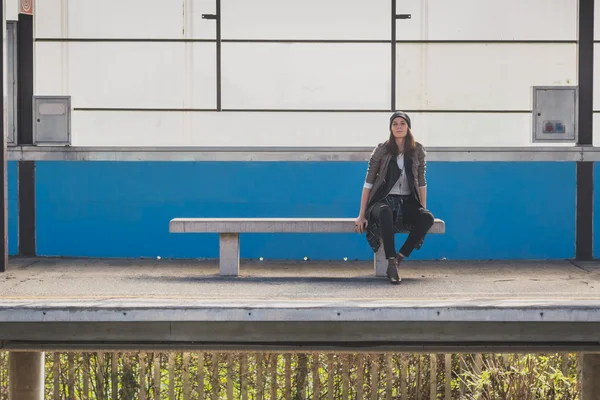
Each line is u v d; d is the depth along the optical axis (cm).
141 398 702
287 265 696
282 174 726
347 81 744
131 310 482
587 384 653
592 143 727
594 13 728
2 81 608
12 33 721
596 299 512
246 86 745
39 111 723
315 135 747
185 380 705
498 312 482
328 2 740
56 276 619
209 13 740
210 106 745
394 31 739
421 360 716
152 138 746
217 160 724
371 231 598
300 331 500
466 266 688
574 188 726
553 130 725
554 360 707
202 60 742
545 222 727
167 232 729
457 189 725
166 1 737
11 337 499
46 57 737
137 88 742
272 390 699
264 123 747
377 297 521
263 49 742
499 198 725
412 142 588
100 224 729
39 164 727
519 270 663
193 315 482
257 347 528
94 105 741
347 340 500
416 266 688
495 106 743
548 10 735
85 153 723
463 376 710
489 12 737
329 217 727
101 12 736
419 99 745
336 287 565
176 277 616
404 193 593
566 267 681
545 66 739
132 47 740
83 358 716
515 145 744
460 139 746
